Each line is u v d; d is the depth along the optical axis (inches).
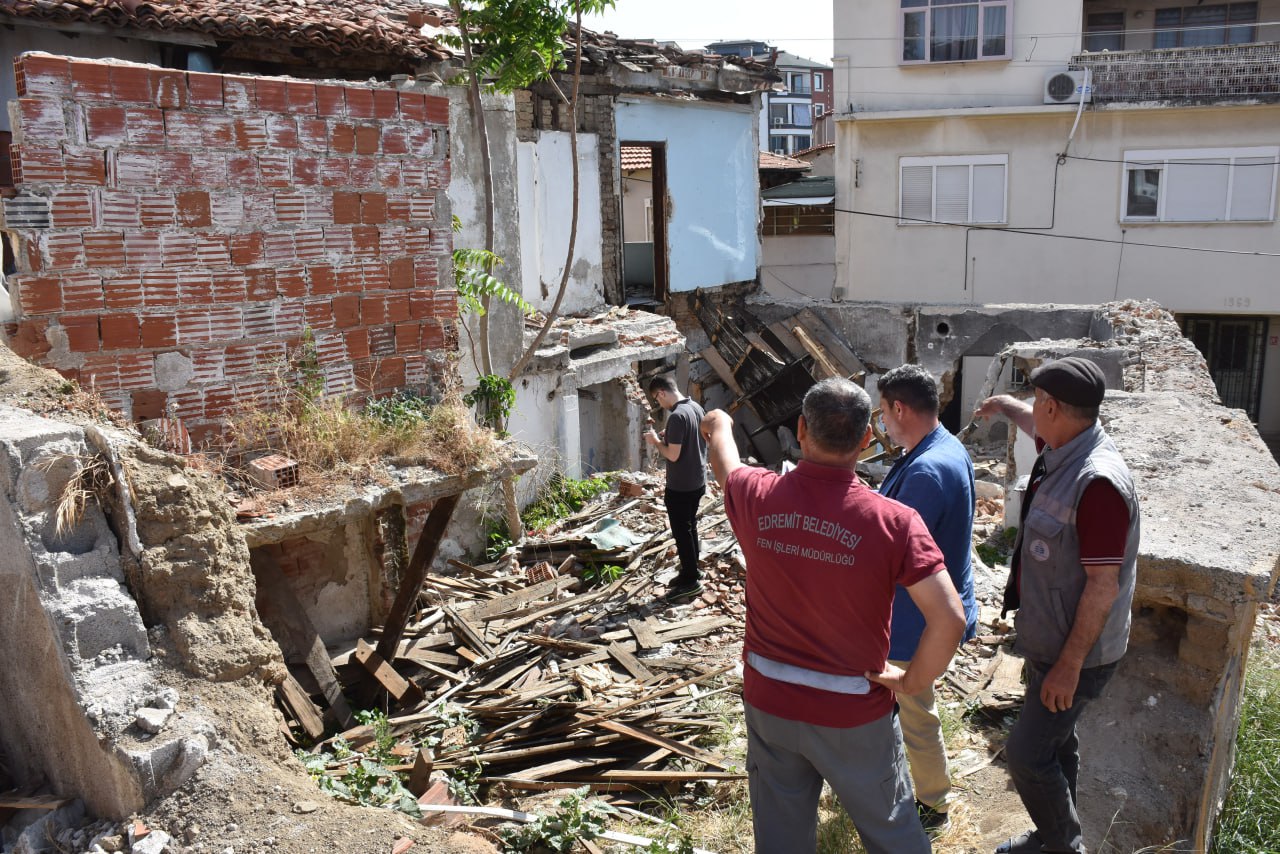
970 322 695.1
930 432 164.1
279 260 233.3
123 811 146.9
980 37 797.2
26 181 191.5
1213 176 770.2
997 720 222.4
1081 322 668.7
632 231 919.7
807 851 127.2
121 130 202.7
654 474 469.4
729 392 753.6
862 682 120.1
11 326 199.5
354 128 245.6
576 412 470.0
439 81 378.6
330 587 269.3
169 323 214.8
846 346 718.5
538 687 246.1
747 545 126.5
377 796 167.0
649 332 563.8
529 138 543.8
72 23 348.2
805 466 123.2
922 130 825.5
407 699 240.4
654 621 291.1
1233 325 823.1
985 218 824.9
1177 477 203.5
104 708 147.3
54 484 156.2
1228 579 156.6
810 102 2358.5
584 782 205.3
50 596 150.6
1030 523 143.4
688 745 214.4
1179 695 169.8
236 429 224.7
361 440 229.3
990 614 295.4
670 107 663.8
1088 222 804.0
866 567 117.0
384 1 487.5
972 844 168.2
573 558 336.8
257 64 413.7
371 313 255.1
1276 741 205.8
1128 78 770.8
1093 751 172.9
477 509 355.6
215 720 153.7
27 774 171.2
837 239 863.1
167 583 162.4
